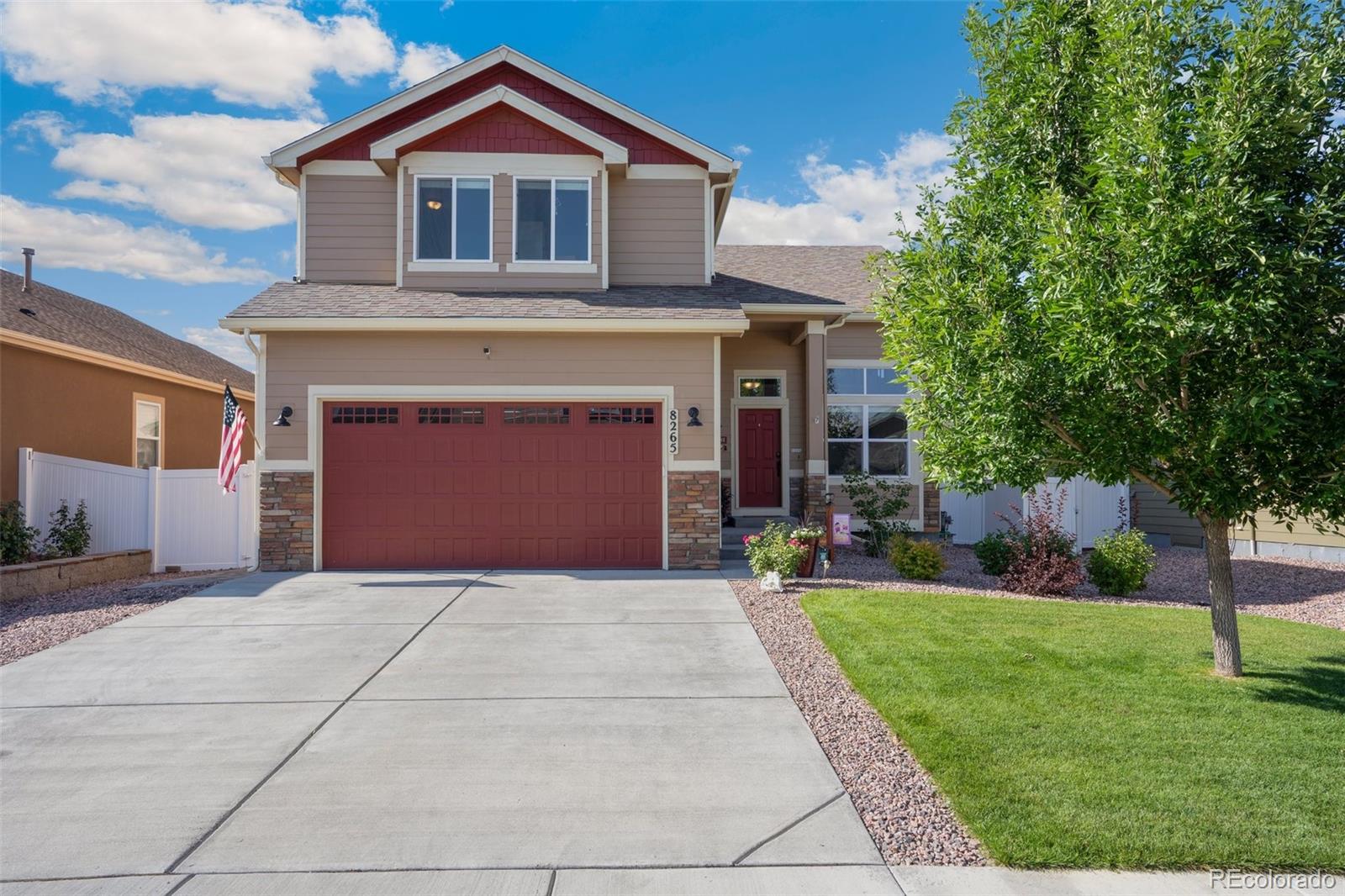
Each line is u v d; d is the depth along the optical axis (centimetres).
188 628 805
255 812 409
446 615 859
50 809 413
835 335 1543
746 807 413
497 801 421
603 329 1131
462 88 1334
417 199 1265
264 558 1132
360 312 1130
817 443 1409
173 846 373
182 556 1245
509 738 510
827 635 742
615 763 470
